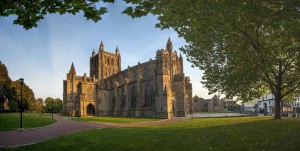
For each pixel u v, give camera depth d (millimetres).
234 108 175875
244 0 13578
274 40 22719
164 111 76438
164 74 79312
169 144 18547
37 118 57688
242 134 20359
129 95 94188
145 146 18578
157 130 27938
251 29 19094
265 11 14172
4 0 10086
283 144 15797
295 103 93562
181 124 36125
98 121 55812
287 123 25297
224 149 16031
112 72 135000
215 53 22516
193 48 23188
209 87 25109
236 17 16016
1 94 91250
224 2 13469
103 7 10031
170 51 92188
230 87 22891
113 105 111750
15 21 11141
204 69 24312
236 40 20203
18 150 18266
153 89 82875
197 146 17344
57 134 28781
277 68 30484
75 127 38438
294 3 12922
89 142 20984
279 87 30078
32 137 26375
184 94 86438
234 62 21797
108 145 19547
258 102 129250
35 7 10406
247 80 21328
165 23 13164
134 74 101562
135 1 9617
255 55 20484
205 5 13250
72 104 122812
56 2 9969
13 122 44281
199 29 15898
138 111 86875
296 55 20781
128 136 23297
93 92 117812
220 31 17219
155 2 10008
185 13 12961
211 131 23703
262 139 17734
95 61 136375
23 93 116812
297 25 14648
